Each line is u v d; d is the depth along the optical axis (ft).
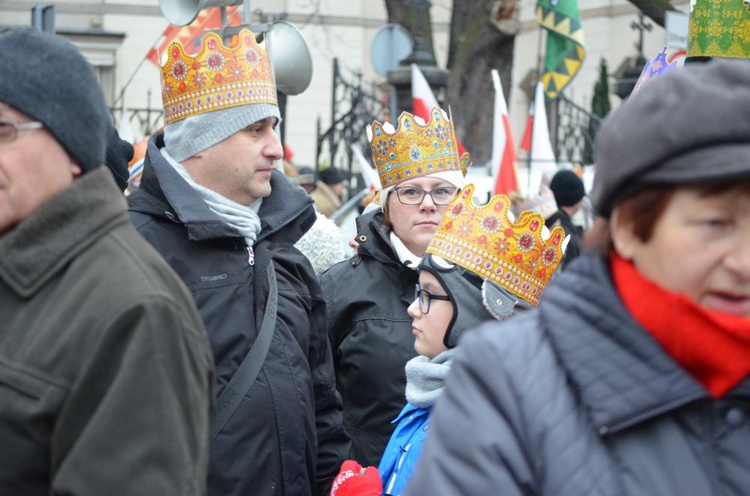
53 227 7.48
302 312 11.53
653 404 5.35
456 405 5.75
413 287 13.65
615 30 75.51
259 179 11.43
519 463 5.51
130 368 7.07
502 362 5.73
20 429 7.11
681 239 5.43
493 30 42.86
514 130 80.12
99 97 7.81
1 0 65.57
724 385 5.41
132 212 11.11
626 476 5.35
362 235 14.01
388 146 13.83
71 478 6.95
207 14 24.14
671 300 5.41
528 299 9.98
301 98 72.13
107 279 7.31
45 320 7.29
